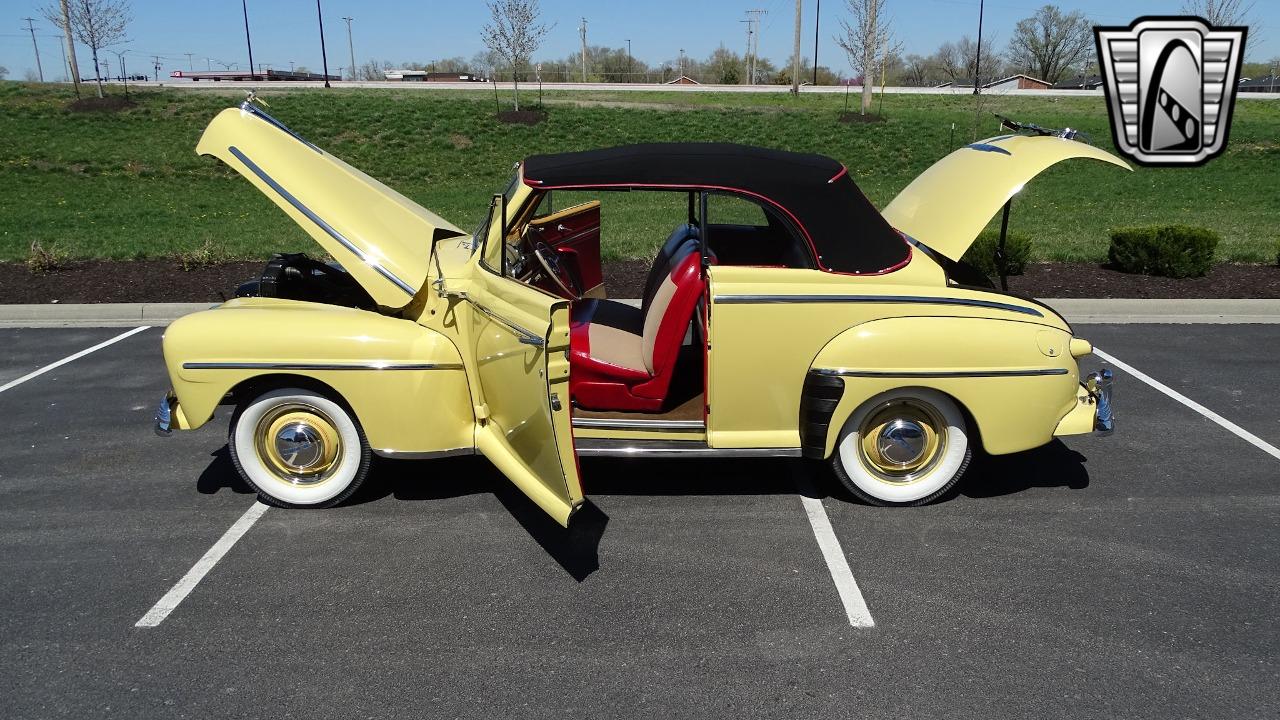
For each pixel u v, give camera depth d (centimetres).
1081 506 435
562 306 316
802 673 306
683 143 416
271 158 445
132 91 3334
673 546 394
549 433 331
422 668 309
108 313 820
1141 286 898
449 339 409
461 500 441
